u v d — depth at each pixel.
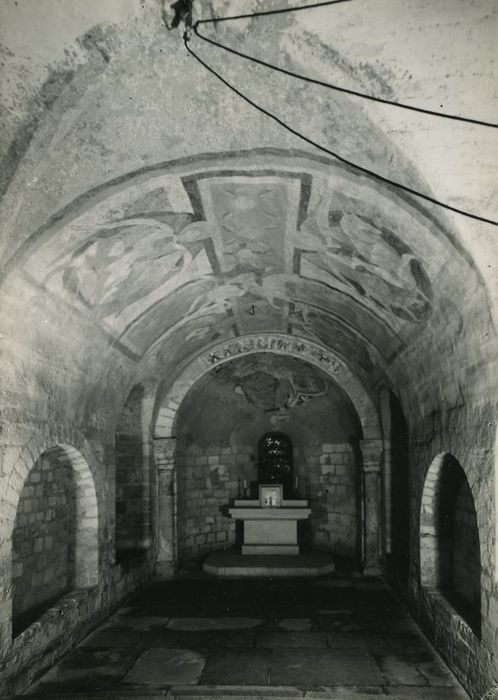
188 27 4.04
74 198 5.37
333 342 11.24
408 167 4.70
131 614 9.14
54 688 6.30
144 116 4.80
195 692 6.09
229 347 12.23
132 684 6.39
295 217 6.38
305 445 14.56
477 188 4.68
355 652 7.45
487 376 5.50
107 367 8.56
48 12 3.94
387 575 11.24
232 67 4.36
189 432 13.83
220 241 7.19
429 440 7.75
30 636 6.36
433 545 8.17
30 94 4.42
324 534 14.14
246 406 14.58
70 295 6.49
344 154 4.98
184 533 13.41
